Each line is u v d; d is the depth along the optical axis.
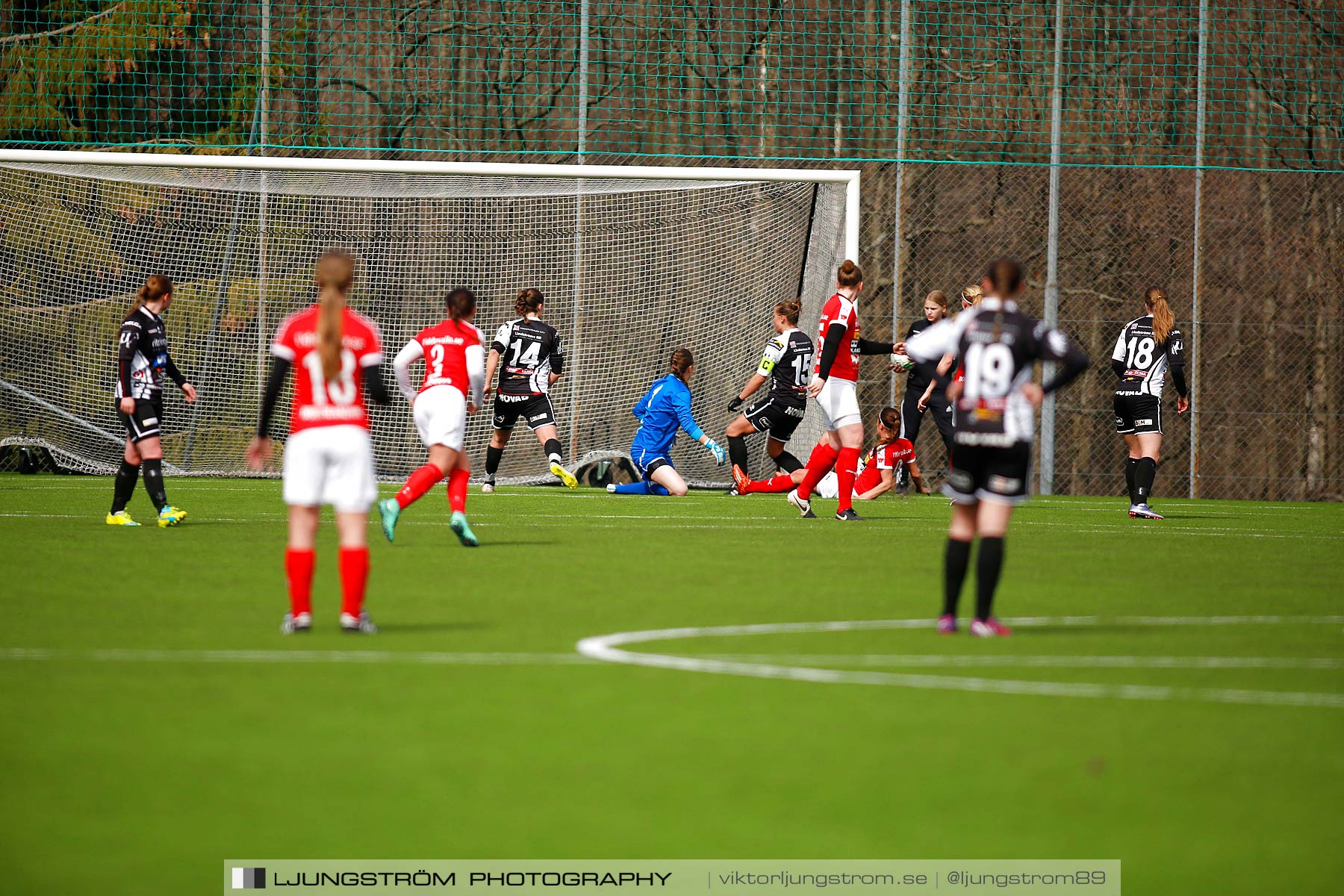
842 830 14.91
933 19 82.19
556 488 71.94
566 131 81.44
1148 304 57.06
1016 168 83.06
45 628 25.78
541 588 32.12
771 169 75.38
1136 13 82.94
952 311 83.19
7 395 73.88
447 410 40.12
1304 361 83.88
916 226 83.06
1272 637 26.38
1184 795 16.09
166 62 81.69
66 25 83.00
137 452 45.84
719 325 77.31
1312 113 83.75
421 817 15.17
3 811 15.24
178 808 15.38
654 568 36.12
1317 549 44.47
